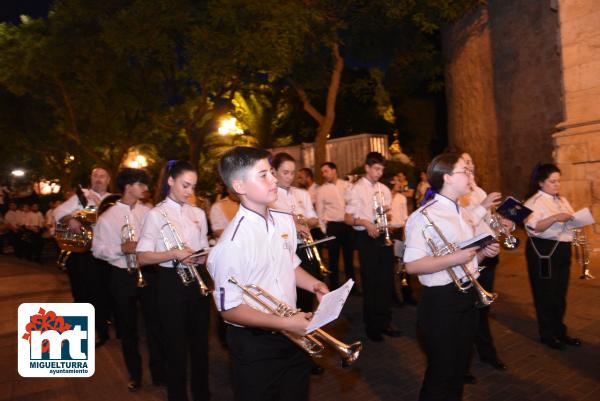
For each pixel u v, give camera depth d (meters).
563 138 9.52
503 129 15.58
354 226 5.72
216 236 5.75
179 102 17.81
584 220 4.79
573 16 9.30
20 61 17.80
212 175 20.48
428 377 3.23
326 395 4.33
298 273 2.82
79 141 20.61
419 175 16.75
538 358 4.81
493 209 4.98
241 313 2.41
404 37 15.29
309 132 20.86
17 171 34.59
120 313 4.66
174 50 14.15
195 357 3.97
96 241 4.78
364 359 5.11
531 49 14.34
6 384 4.90
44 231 16.31
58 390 4.73
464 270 3.11
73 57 16.95
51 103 20.55
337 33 13.73
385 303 5.60
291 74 14.66
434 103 20.89
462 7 13.61
